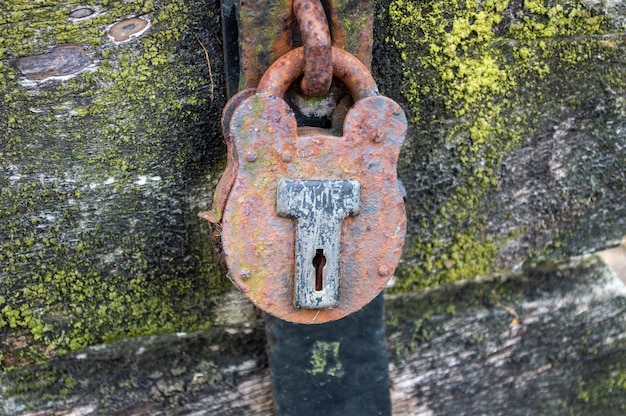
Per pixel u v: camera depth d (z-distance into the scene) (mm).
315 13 494
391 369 665
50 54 537
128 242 581
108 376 617
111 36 540
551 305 680
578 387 711
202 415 642
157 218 580
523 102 603
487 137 606
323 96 522
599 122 621
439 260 635
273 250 512
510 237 642
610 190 644
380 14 559
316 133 510
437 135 598
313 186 506
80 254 576
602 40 598
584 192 640
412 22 566
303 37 492
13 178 554
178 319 608
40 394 606
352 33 523
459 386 685
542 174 626
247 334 632
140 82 550
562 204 640
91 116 551
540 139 615
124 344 610
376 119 508
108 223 574
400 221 521
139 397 625
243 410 650
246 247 509
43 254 571
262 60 519
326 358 605
